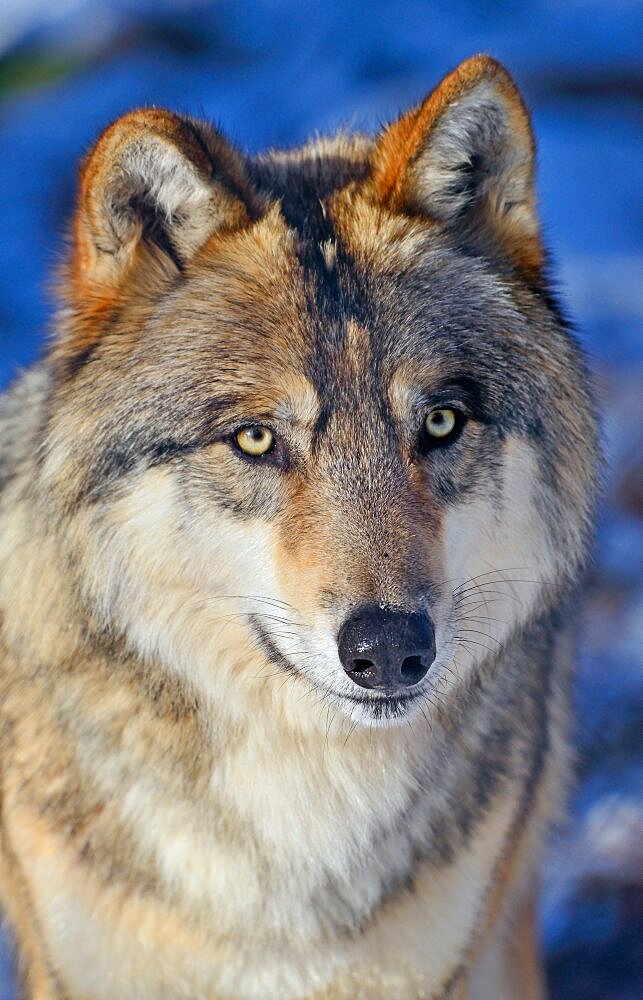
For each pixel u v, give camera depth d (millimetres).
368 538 6871
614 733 12062
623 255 20406
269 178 8188
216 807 7598
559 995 10445
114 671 7539
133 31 26062
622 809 11508
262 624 7293
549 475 7777
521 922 9570
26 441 8148
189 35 26109
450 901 7973
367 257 7621
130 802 7574
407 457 7215
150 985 7867
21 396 8570
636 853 11156
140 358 7473
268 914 7680
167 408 7320
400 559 6816
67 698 7633
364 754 7652
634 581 13812
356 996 8055
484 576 7586
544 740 8703
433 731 7723
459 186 7934
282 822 7641
